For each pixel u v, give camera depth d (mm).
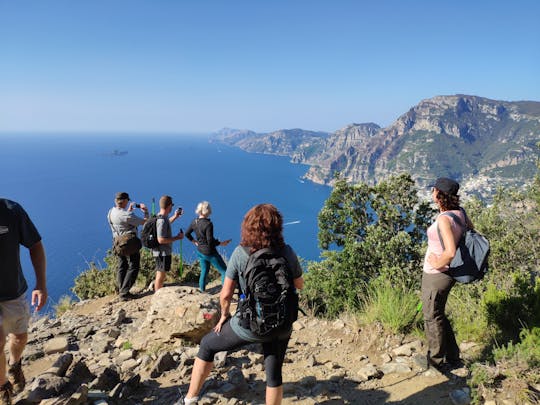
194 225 8102
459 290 6633
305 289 9289
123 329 6250
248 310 2957
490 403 3330
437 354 4090
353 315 6242
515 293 5711
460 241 3898
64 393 3512
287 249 3137
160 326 5379
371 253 11797
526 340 4223
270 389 3088
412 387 3932
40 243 3492
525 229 13438
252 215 3092
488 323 5168
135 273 8344
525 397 3262
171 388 3957
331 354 5004
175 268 10125
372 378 4211
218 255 8117
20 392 3719
